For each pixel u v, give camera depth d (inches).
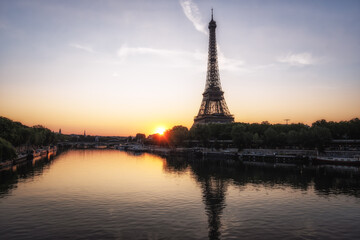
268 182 4178.2
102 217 2474.2
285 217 2527.1
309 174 4936.0
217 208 2792.8
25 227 2218.3
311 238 2066.9
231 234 2134.6
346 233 2158.0
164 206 2839.6
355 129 7194.9
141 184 3986.2
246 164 6727.4
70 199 3070.9
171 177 4655.5
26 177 4507.9
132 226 2269.9
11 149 5137.8
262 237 2081.7
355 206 2874.0
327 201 3068.4
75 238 2023.9
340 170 5423.2
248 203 2984.7
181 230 2202.3
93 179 4377.5
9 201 2967.5
